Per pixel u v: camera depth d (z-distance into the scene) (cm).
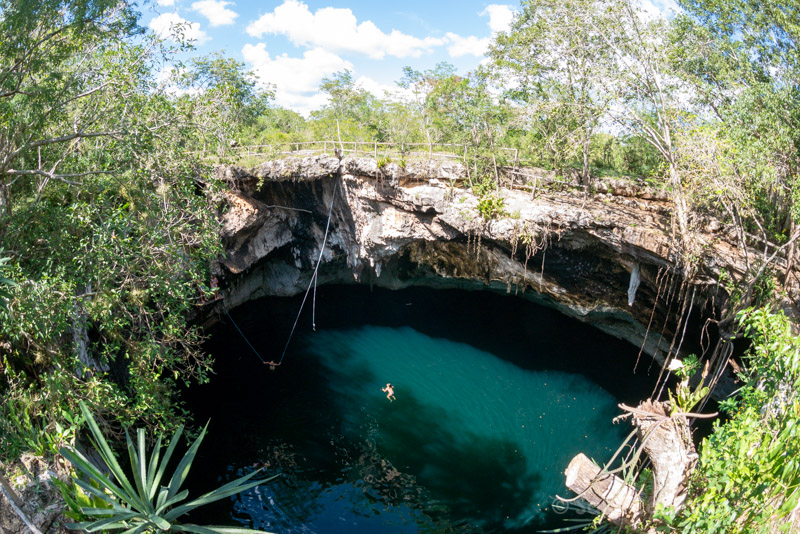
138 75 1697
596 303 2997
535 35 2547
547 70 2644
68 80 1573
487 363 3100
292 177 3041
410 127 3894
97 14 1463
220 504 2033
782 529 979
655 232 2248
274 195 3250
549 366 3020
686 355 2598
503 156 2864
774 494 1016
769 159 1800
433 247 3534
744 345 2166
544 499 2045
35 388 1617
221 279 3231
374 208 3094
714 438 1226
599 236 2405
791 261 1822
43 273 1418
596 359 3023
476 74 2798
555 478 2159
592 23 2267
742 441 1065
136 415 1655
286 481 2183
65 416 1430
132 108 1705
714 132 1892
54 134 1767
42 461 1377
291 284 3731
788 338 1115
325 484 2172
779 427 1083
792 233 1867
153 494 1118
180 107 1878
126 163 1700
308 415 2631
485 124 2842
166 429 1769
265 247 3334
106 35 1605
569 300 3134
